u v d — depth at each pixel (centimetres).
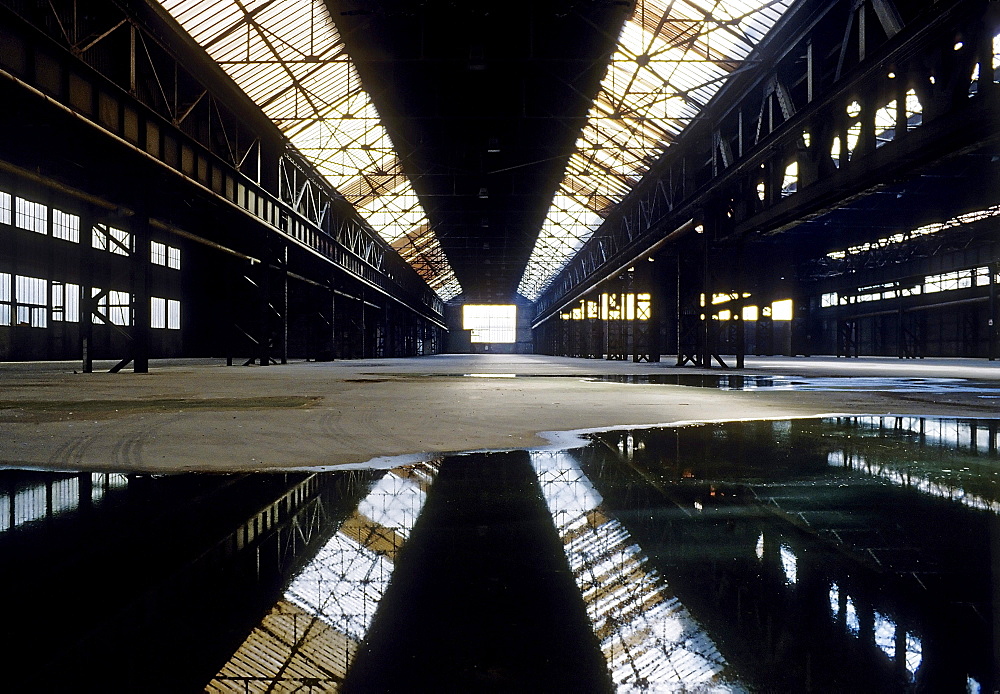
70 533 244
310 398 939
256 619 160
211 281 4266
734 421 654
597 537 239
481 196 2991
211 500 302
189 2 1583
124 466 392
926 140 1018
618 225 3938
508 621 160
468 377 1730
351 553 219
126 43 1631
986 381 1506
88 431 553
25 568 202
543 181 3378
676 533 246
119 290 3328
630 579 192
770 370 2261
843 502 298
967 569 202
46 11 1255
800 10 1445
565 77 2172
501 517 271
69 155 1692
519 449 466
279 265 2853
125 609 167
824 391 1134
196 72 1795
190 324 4047
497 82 2219
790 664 135
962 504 293
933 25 987
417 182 3419
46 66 1213
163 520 264
